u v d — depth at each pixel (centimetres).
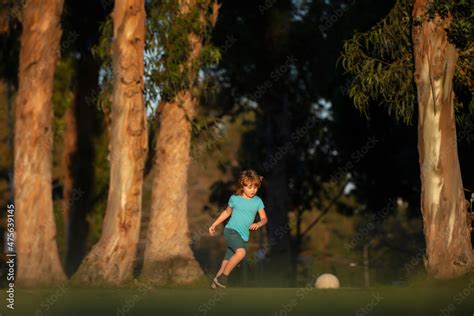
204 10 4588
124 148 4147
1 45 5512
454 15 3631
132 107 4169
